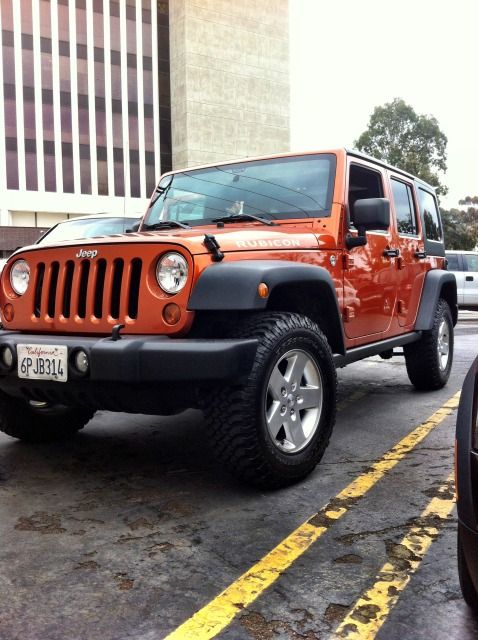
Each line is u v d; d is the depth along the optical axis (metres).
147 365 2.82
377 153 47.75
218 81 44.38
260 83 46.31
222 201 4.37
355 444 4.13
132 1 42.50
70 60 40.47
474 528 1.83
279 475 3.15
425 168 44.59
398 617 2.08
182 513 2.98
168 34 44.38
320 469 3.61
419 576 2.35
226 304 2.88
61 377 2.99
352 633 1.99
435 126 47.78
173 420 4.82
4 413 3.89
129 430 4.53
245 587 2.28
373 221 3.88
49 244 3.35
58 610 2.13
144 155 43.19
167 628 2.02
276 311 3.29
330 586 2.28
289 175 4.27
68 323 3.21
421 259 5.49
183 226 4.11
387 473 3.53
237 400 2.95
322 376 3.45
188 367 2.79
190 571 2.41
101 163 41.66
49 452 4.00
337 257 3.90
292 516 2.93
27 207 39.38
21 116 39.00
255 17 45.81
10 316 3.47
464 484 1.87
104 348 2.83
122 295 3.05
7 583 2.32
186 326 2.93
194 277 2.92
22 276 3.44
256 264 3.08
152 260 3.00
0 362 3.24
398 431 4.45
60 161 40.25
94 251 3.14
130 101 42.59
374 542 2.64
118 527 2.83
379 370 7.23
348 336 4.09
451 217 50.75
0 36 38.25
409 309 5.24
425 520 2.87
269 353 3.03
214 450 3.07
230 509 3.02
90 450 4.04
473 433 1.88
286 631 2.00
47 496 3.22
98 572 2.40
